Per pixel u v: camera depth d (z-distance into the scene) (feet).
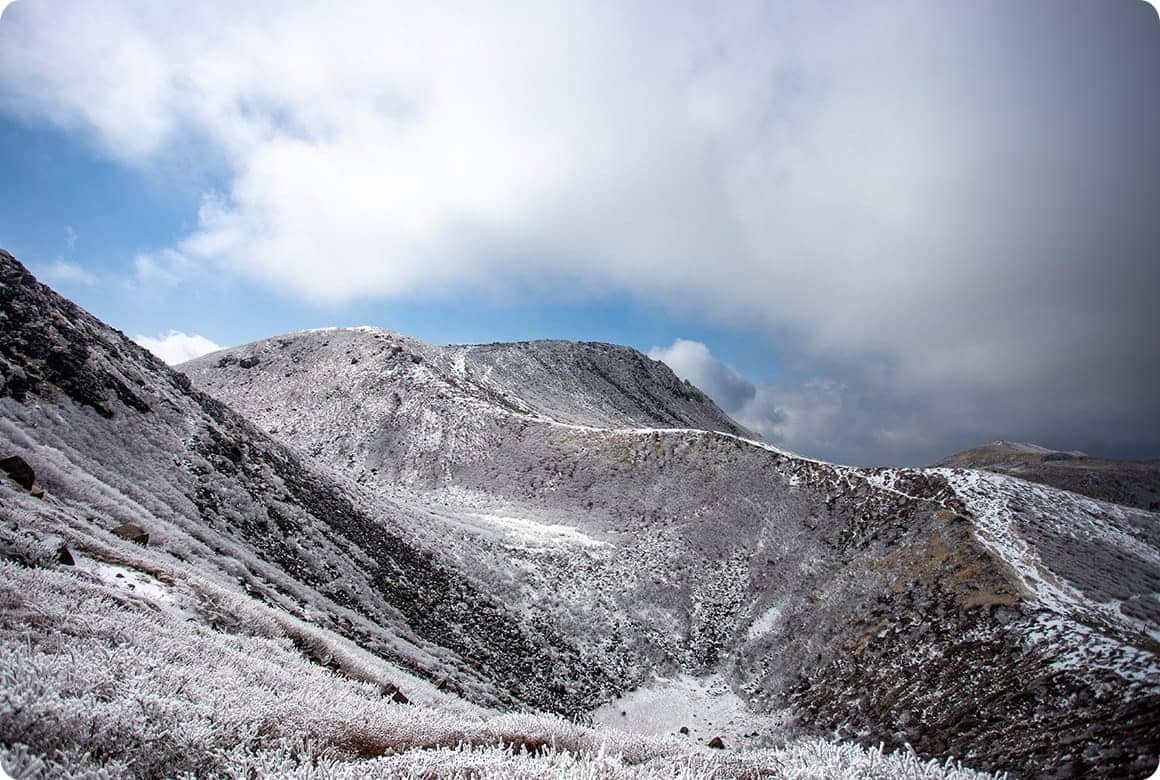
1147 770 50.72
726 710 108.58
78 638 29.30
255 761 21.50
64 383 94.89
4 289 101.09
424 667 86.99
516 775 21.27
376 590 107.76
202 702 25.73
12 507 49.44
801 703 100.12
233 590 63.52
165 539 70.38
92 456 86.07
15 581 33.47
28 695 20.67
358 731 28.81
